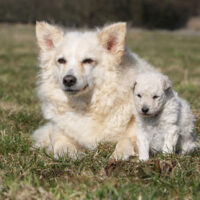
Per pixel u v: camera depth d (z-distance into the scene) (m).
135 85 5.21
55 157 5.45
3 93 10.02
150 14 60.44
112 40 6.34
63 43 6.36
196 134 6.04
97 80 6.28
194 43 34.75
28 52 23.95
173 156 4.95
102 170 4.70
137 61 6.84
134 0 57.88
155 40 37.84
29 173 4.58
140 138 5.29
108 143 6.15
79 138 6.39
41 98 6.80
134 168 4.65
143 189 4.06
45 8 51.81
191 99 8.96
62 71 6.10
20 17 53.09
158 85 4.94
